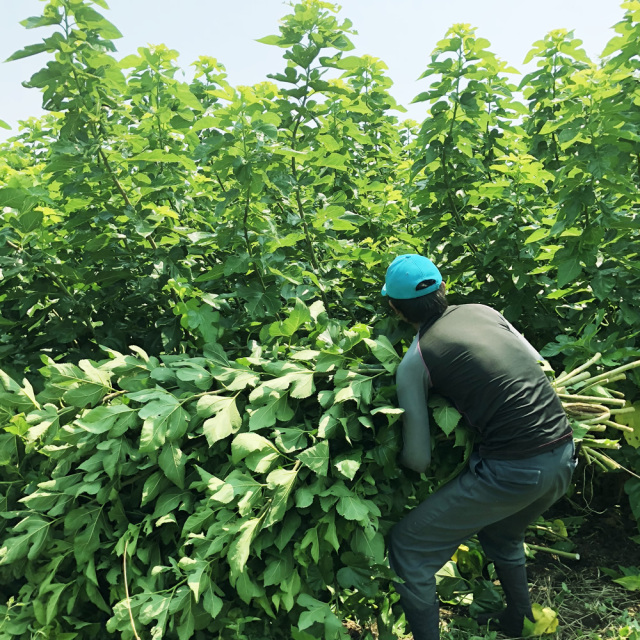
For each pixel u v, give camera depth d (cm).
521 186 337
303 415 254
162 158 288
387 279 249
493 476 229
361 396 237
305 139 341
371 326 334
